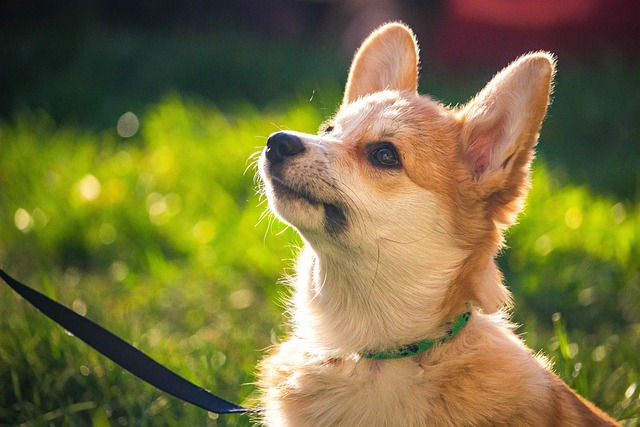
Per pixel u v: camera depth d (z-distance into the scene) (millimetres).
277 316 1081
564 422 707
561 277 1183
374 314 725
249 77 2148
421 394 700
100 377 892
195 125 1592
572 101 2000
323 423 715
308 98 1803
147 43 2400
